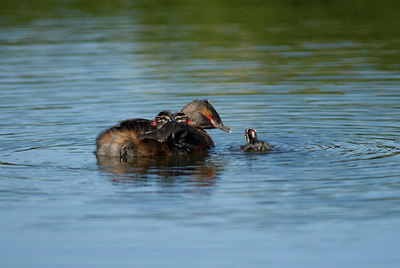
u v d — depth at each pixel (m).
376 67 65.06
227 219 29.14
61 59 71.38
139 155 38.53
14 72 65.56
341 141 42.16
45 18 97.38
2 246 27.25
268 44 77.75
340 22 90.50
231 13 98.62
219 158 38.56
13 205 31.09
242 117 49.28
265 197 31.44
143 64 68.62
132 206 30.70
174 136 39.66
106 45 78.69
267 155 39.00
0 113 50.62
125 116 49.81
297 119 48.19
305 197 31.34
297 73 63.56
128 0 113.75
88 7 106.81
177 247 26.81
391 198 30.98
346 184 33.03
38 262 26.03
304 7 102.19
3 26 91.38
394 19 91.31
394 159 37.34
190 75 63.62
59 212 30.22
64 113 50.62
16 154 39.81
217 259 25.95
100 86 59.50
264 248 26.66
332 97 54.38
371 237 27.45
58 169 36.44
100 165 37.22
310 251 26.39
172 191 32.41
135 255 26.34
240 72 64.56
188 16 97.56
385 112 49.25
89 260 26.05
